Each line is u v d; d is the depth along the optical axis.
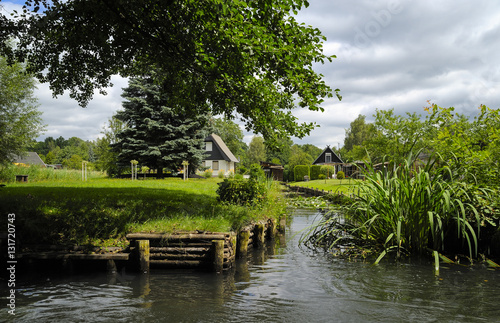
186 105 13.04
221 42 7.97
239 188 12.30
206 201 12.65
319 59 8.30
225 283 6.21
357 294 5.52
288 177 63.59
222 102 11.21
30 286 5.93
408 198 7.81
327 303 5.12
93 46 11.34
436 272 6.71
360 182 9.10
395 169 8.50
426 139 19.38
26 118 27.30
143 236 7.27
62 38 10.91
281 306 5.00
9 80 26.56
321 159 71.44
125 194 13.59
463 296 5.38
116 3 8.55
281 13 7.94
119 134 33.12
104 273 6.86
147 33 9.95
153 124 31.84
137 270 6.92
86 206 9.48
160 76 13.66
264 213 11.64
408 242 8.00
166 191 16.00
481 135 9.25
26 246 7.10
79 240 7.48
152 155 33.00
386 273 6.70
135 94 33.94
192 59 10.05
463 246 7.90
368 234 8.08
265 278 6.54
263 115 11.35
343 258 8.13
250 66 8.97
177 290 5.77
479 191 8.03
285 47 7.66
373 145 21.59
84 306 4.96
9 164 26.77
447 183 7.59
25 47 10.90
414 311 4.78
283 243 10.66
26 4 9.34
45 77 11.92
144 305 5.02
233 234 7.88
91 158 98.69
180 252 7.24
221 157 57.06
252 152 101.44
